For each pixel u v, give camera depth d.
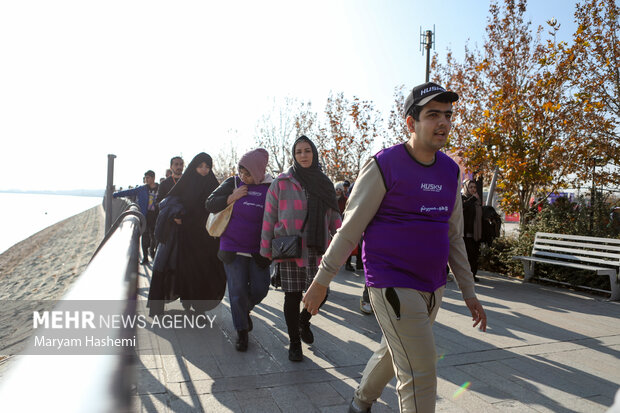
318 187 4.11
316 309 2.33
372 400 2.58
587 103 10.95
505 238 10.09
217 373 3.56
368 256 2.29
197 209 4.71
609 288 7.31
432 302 2.25
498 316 5.82
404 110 2.34
